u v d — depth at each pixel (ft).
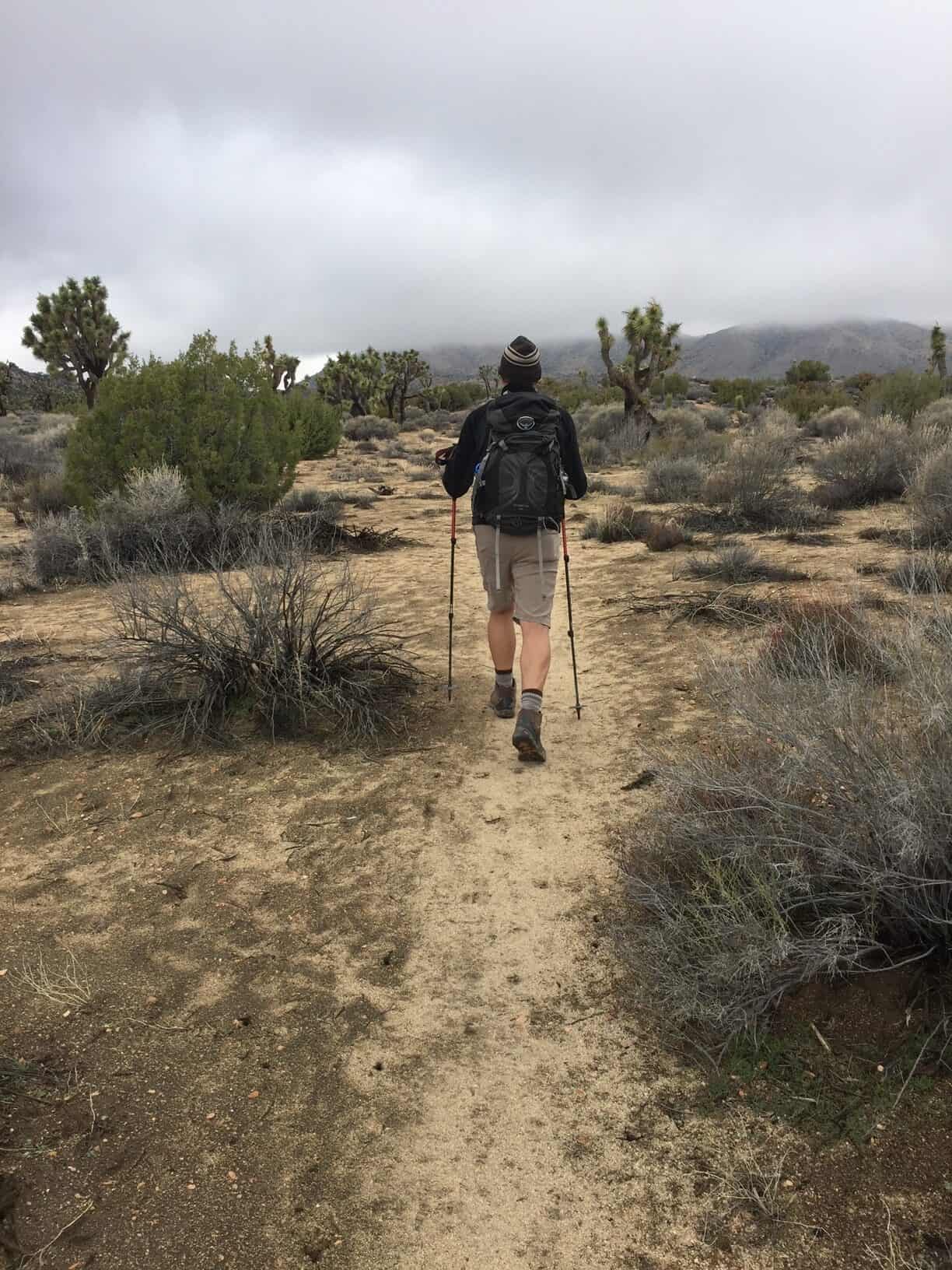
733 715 11.84
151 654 17.48
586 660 20.04
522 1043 8.78
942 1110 7.40
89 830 13.05
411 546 38.01
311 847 12.46
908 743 9.04
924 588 20.59
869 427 48.34
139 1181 7.26
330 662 17.60
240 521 36.40
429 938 10.43
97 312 123.24
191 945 10.37
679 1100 7.93
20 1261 6.58
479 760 15.03
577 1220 6.89
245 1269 6.54
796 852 9.23
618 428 103.40
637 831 11.82
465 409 209.05
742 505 39.17
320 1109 8.02
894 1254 6.32
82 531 34.60
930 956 8.88
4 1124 7.77
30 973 9.86
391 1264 6.61
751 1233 6.64
